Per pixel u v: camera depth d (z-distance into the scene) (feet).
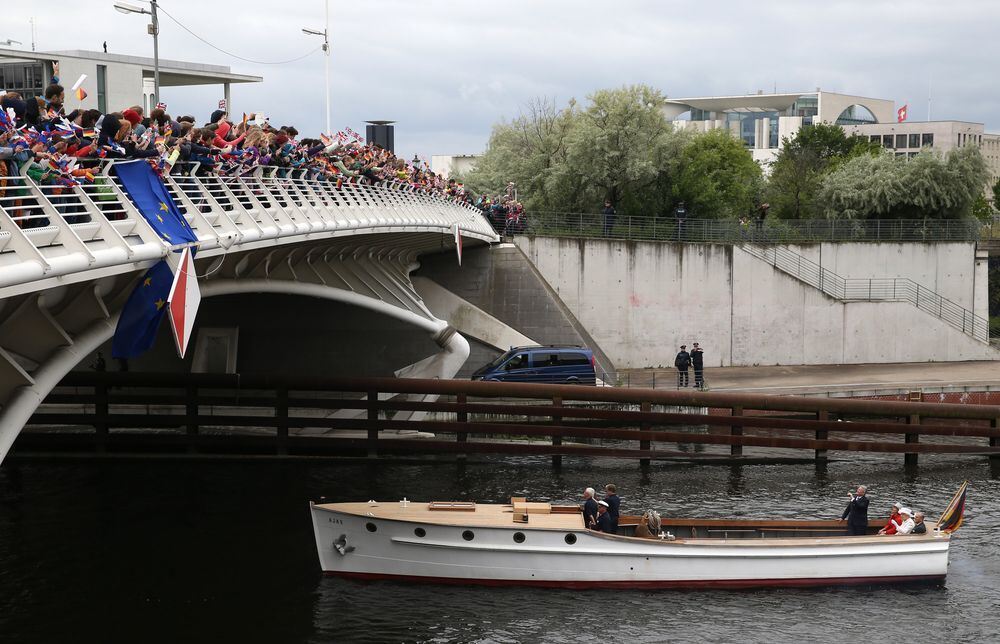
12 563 87.56
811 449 141.08
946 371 199.11
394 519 85.25
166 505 106.52
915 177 246.27
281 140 102.01
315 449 134.21
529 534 85.76
